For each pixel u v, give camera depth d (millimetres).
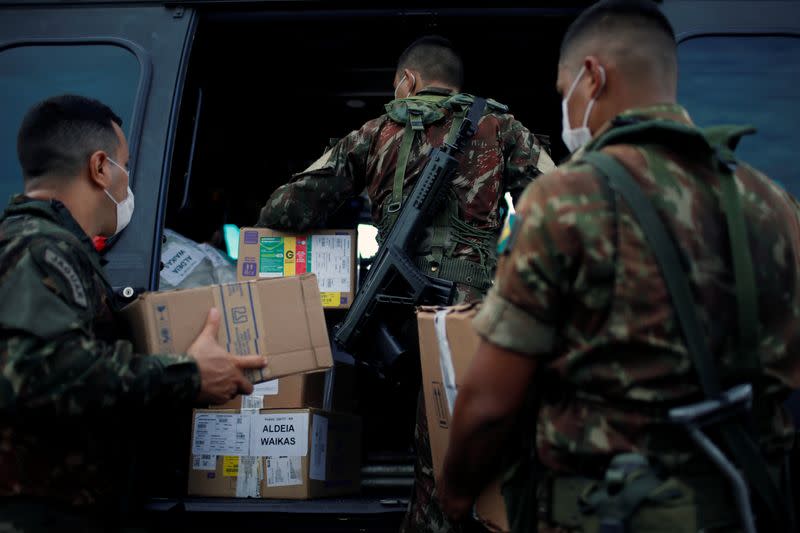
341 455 2645
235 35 3205
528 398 1382
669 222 1199
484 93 3611
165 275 2773
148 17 2564
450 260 2242
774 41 2420
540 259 1212
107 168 1801
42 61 2525
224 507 2201
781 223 1276
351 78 3662
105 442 1631
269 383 2482
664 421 1178
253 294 1856
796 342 1245
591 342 1198
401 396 3434
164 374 1598
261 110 3877
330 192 2467
